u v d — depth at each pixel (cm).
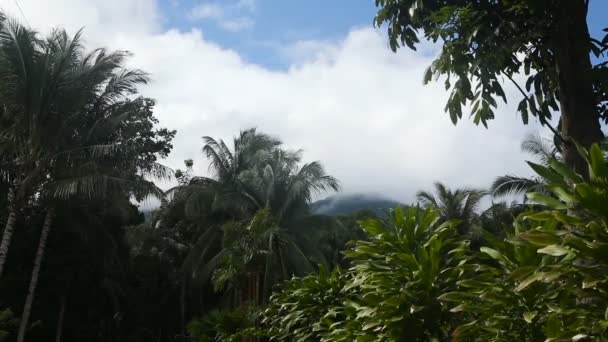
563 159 546
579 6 556
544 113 646
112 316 3581
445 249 552
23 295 2627
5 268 2541
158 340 4125
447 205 3222
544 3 553
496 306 422
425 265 514
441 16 592
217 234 3030
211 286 3797
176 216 3672
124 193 2217
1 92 1878
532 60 631
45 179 2055
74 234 2527
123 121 2189
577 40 551
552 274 359
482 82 568
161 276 3909
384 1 675
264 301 2427
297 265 2567
